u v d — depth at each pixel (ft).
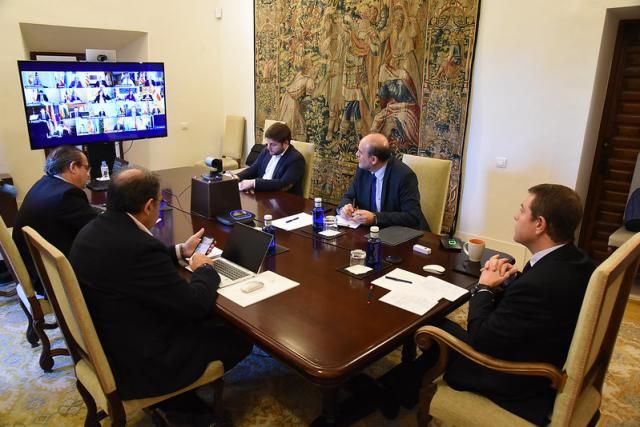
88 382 4.94
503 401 4.46
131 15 15.69
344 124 14.46
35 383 6.96
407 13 12.23
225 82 18.62
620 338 8.36
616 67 10.85
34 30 14.21
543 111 10.86
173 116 17.58
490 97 11.58
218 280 5.38
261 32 16.30
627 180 11.23
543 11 10.39
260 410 6.38
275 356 4.29
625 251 4.05
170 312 4.78
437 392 4.75
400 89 12.82
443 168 9.07
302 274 5.82
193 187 8.37
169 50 16.89
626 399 6.75
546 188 4.47
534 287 4.12
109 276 4.52
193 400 6.01
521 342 4.22
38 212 6.94
